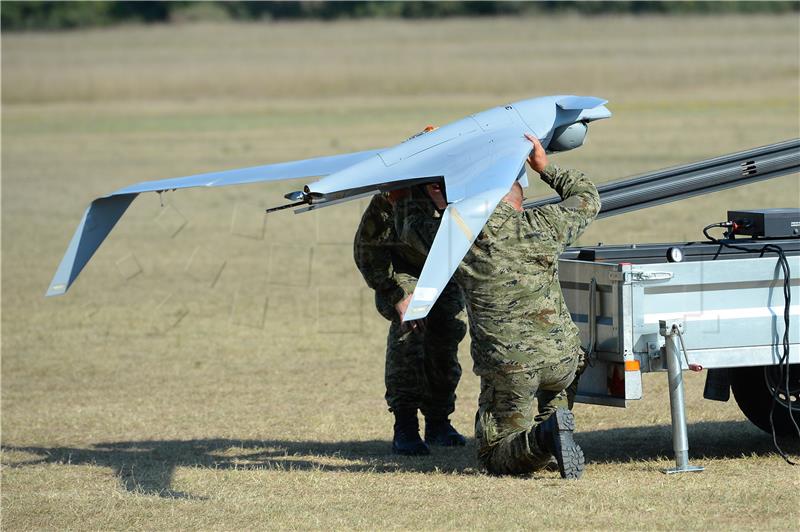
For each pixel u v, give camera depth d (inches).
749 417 983.0
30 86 7081.7
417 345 989.2
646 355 847.1
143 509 814.5
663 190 996.6
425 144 860.0
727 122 4190.5
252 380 1346.0
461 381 1309.1
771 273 868.6
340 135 4409.5
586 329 871.7
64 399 1285.7
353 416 1161.4
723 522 718.5
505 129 881.5
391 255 964.0
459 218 736.3
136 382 1357.0
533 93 6254.9
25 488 900.0
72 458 1024.2
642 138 3799.2
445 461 957.2
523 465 852.6
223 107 6092.5
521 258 831.1
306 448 1035.3
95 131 5034.5
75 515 805.9
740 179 1017.5
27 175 3631.9
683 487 807.7
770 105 4849.9
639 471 872.9
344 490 847.7
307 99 6441.9
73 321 1727.4
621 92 6048.2
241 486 877.8
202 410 1213.7
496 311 834.2
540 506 766.5
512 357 832.3
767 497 771.4
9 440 1109.1
